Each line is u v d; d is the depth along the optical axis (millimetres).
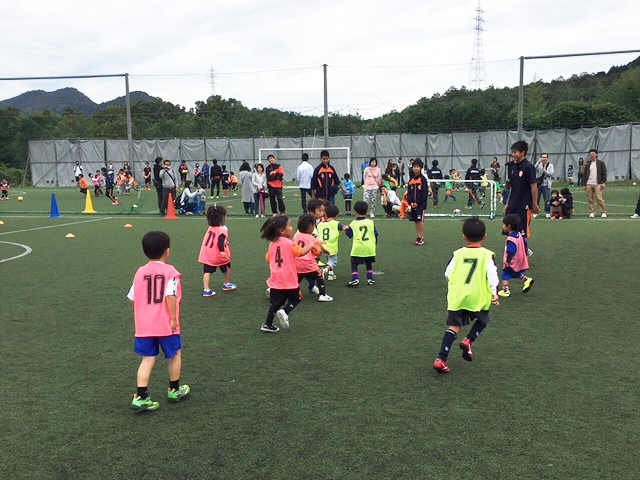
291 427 3891
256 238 13344
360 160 39719
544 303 7156
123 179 30797
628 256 10250
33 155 41844
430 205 22250
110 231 15102
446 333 4902
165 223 17000
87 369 5105
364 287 8250
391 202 17641
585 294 7574
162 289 4211
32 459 3527
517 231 7562
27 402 4391
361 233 8242
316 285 7586
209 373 4953
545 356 5250
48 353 5539
